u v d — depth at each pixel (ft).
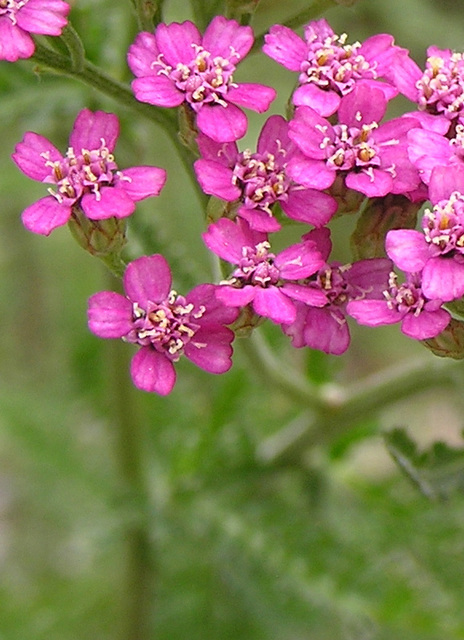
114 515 0.46
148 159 0.52
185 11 0.48
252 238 0.34
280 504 0.44
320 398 0.42
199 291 0.33
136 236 0.41
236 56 0.35
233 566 0.45
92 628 0.52
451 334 0.34
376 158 0.34
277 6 0.49
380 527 0.43
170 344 0.33
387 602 0.40
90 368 0.49
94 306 0.33
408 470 0.35
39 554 0.60
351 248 0.35
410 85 0.35
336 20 0.52
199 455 0.45
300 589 0.42
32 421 0.49
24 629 0.51
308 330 0.34
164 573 0.47
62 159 0.35
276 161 0.34
